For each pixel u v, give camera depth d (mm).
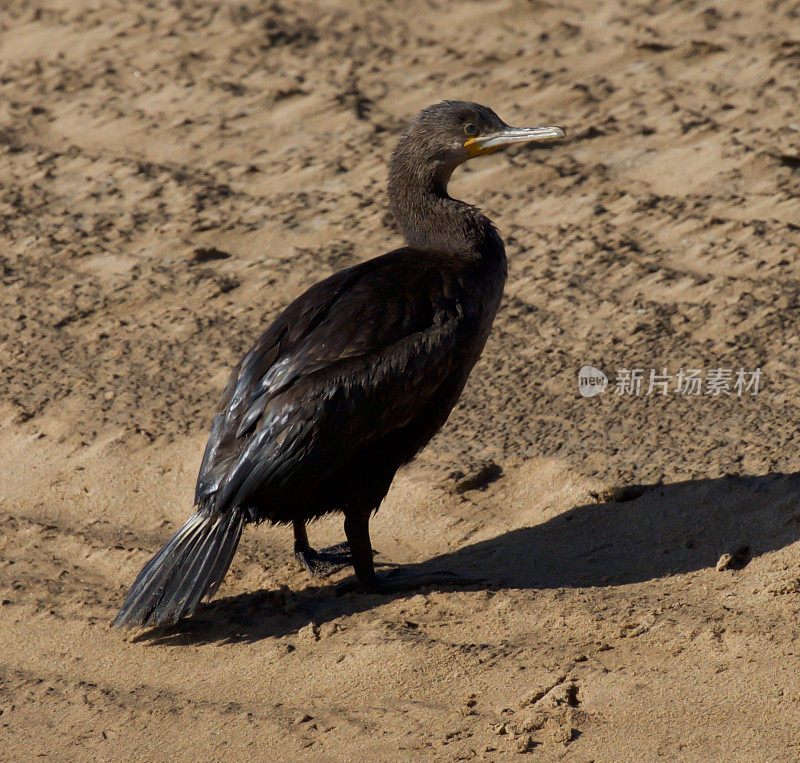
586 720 7285
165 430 11883
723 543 9000
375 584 9242
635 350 12328
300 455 8453
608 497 9969
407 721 7555
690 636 7867
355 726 7582
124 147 18828
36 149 18906
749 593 8258
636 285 13602
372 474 8984
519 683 7730
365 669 8180
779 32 20156
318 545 10258
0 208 17094
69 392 12750
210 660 8656
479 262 9773
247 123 19219
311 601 9312
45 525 10758
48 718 8227
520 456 10797
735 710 7137
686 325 12672
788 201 14695
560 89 18781
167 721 8000
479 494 10445
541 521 9930
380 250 15055
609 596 8594
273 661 8508
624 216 15109
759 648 7598
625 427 10984
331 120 18891
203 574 8547
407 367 8688
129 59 22062
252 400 8789
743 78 18516
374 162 17281
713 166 15875
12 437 12148
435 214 10102
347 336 8781
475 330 9258
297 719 7746
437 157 10219
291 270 14828
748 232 14188
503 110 18469
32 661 8961
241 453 8641
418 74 20359
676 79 18875
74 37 23188
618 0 22766
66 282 15141
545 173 16469
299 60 21359
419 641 8328
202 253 15445
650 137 16984
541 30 21781
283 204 16562
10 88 21234
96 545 10312
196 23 23266
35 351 13641
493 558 9547
